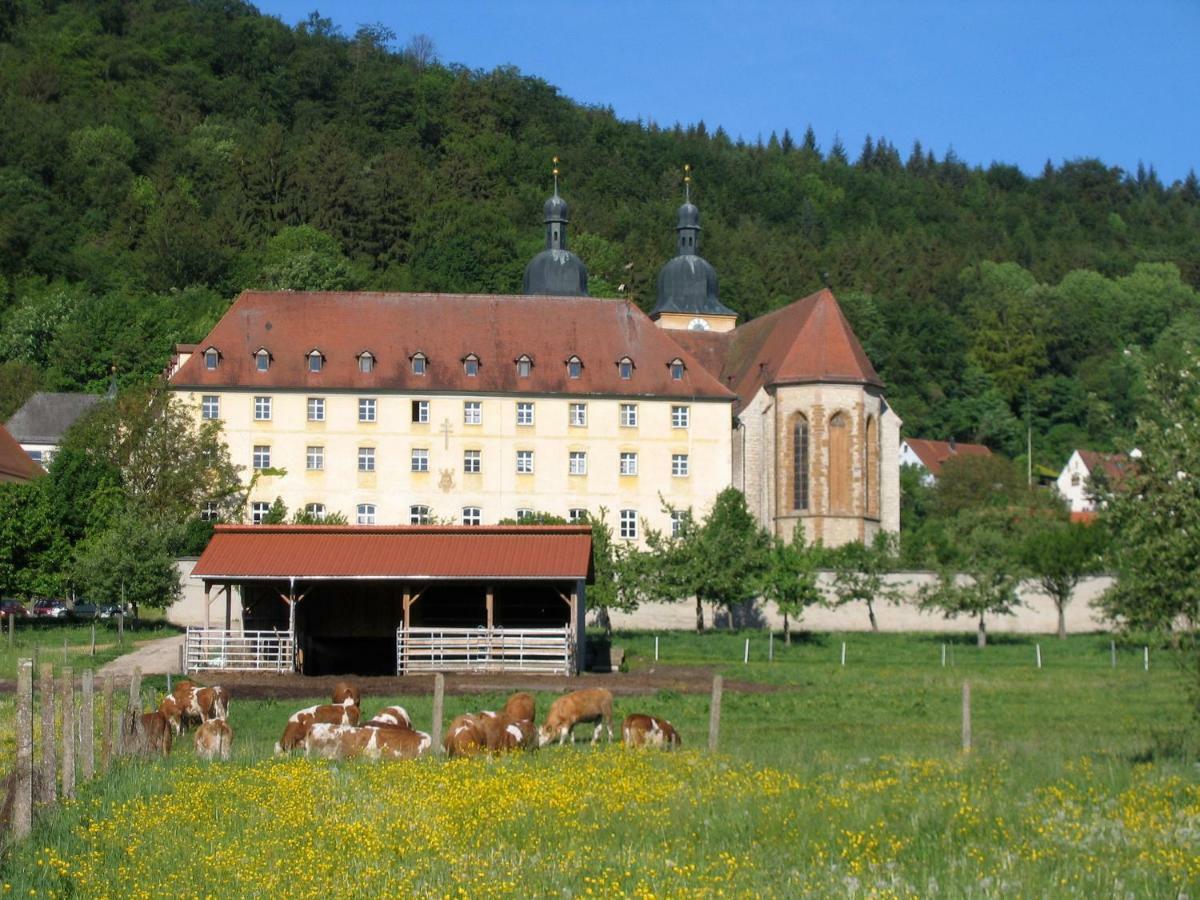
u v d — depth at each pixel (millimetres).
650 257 192000
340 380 100250
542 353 103438
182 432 92812
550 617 69312
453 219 184125
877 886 20812
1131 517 30969
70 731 26016
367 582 65312
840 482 108312
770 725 43469
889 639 81375
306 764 30062
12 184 174500
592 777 29031
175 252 169500
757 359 114750
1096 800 26938
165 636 73250
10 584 78938
